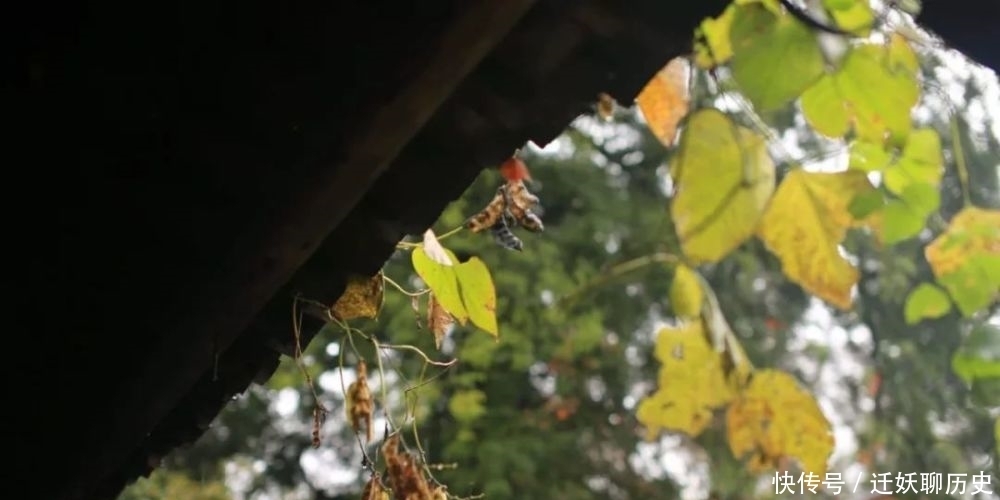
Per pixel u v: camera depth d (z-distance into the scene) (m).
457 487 3.62
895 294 3.80
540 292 3.86
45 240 1.16
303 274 1.29
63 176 1.13
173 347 1.22
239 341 1.34
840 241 1.16
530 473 3.76
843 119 1.15
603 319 4.04
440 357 3.76
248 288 1.21
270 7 1.09
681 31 1.09
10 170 1.12
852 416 4.27
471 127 1.17
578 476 3.92
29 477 1.28
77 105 1.11
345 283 1.29
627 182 4.39
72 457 1.29
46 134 1.12
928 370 3.97
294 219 1.16
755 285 4.41
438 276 1.37
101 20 1.09
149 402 1.27
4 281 1.17
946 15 1.01
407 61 1.09
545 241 4.02
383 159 1.13
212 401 1.39
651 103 1.20
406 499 1.37
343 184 1.14
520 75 1.13
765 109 1.11
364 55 1.10
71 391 1.24
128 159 1.13
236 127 1.13
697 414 1.29
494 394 3.92
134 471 1.42
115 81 1.10
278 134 1.13
